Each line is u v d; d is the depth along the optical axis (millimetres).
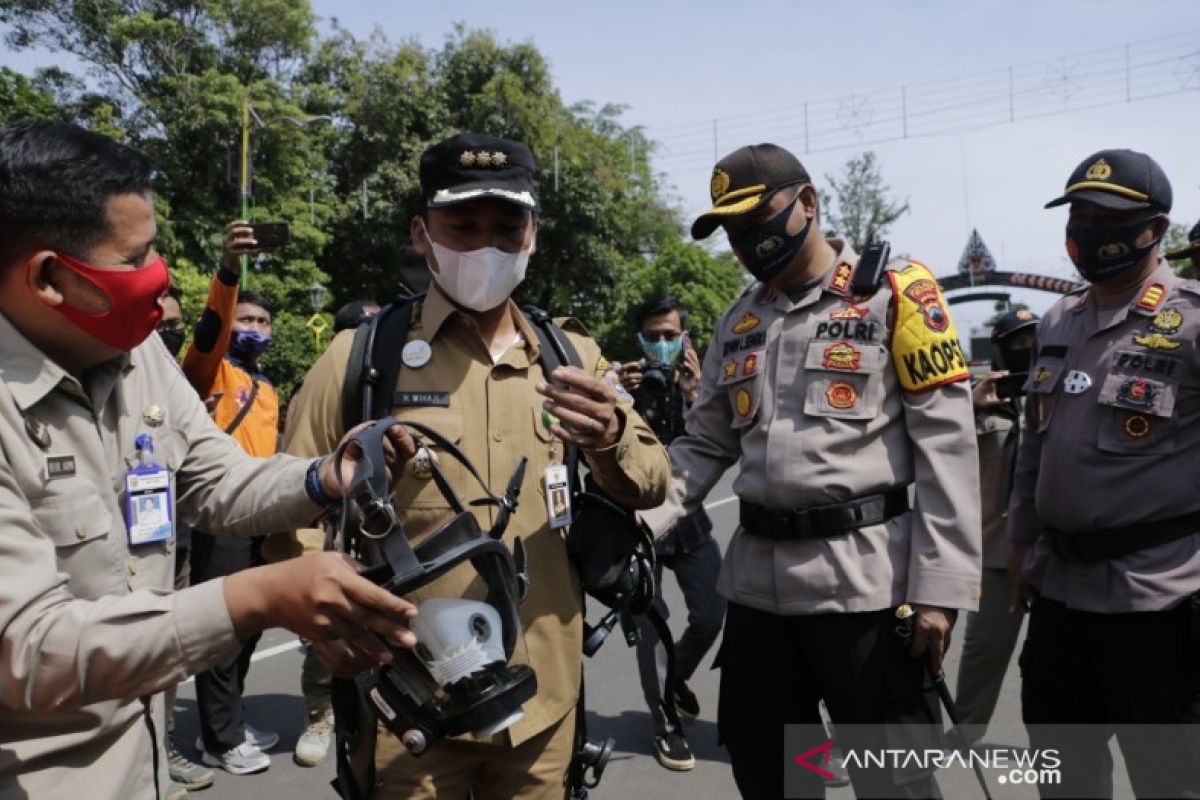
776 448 2318
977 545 2180
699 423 2684
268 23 22688
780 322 2408
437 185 1981
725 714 2496
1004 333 4047
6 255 1390
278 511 1726
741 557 2441
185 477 1820
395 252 23188
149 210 1465
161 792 1656
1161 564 2422
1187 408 2465
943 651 2191
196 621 1243
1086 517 2529
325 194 23094
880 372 2268
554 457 2082
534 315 2227
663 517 2537
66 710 1248
